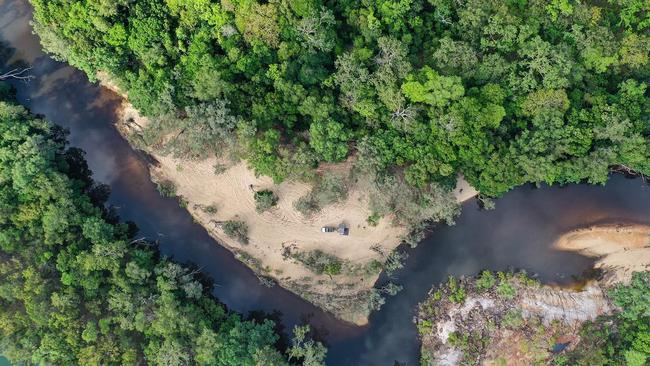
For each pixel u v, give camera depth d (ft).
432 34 183.73
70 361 179.22
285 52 177.06
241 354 181.78
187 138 190.70
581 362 179.42
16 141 183.01
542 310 190.29
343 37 185.37
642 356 172.96
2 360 193.16
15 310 179.32
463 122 170.81
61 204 182.80
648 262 190.90
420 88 171.22
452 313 194.39
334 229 195.62
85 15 176.65
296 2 171.63
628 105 174.70
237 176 196.75
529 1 180.34
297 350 188.65
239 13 175.83
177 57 185.78
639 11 182.70
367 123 181.06
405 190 181.37
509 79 176.76
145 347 183.32
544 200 196.24
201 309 191.52
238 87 180.75
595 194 194.59
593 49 174.91
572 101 177.68
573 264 194.59
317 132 173.78
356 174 185.78
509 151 175.32
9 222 183.01
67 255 180.75
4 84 197.16
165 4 181.68
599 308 189.67
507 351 188.75
